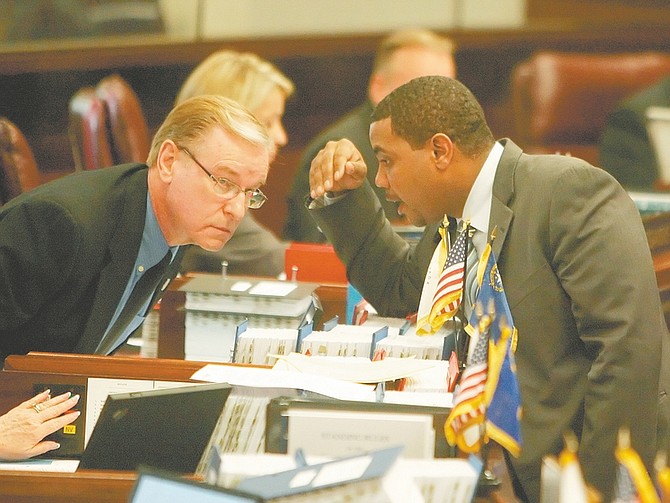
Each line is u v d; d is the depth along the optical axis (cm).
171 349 1095
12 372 786
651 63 2206
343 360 824
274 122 1573
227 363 804
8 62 2464
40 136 2488
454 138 871
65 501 673
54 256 857
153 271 933
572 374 848
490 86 2612
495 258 854
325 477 582
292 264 1233
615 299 822
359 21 2614
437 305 873
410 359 834
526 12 2634
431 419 685
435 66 1656
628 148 2125
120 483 674
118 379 784
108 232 877
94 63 2483
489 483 698
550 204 852
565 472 539
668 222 1098
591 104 2194
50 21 2498
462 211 895
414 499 580
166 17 2531
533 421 844
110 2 2514
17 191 1378
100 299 880
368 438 677
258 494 558
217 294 1036
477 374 705
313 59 2547
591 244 831
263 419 758
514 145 897
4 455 756
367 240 1052
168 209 903
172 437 731
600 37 2609
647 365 813
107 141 1563
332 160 1038
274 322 1033
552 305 850
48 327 880
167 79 2511
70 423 782
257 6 2577
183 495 563
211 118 893
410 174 885
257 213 2384
